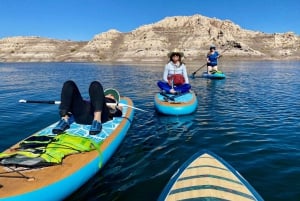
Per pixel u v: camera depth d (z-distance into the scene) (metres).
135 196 4.45
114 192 4.55
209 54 22.12
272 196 4.38
